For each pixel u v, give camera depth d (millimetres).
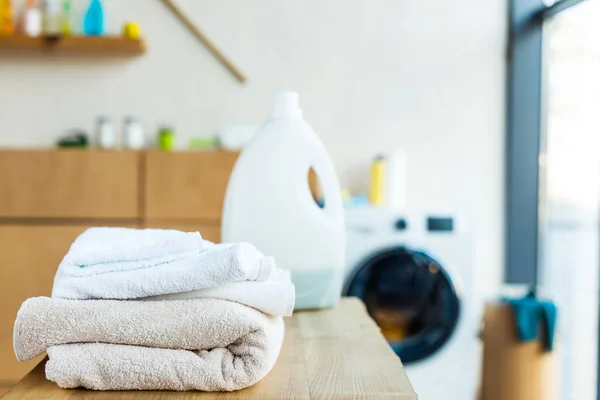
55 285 804
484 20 3469
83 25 3232
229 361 730
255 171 1198
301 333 1028
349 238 2746
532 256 3434
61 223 2988
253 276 778
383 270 2746
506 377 2613
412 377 2719
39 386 746
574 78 3146
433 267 2734
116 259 790
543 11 3357
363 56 3439
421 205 3463
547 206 3416
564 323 3148
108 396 712
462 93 3469
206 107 3395
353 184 3434
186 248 792
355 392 729
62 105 3363
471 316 2746
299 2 3420
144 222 3000
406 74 3453
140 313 729
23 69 3354
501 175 3480
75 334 723
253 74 3406
